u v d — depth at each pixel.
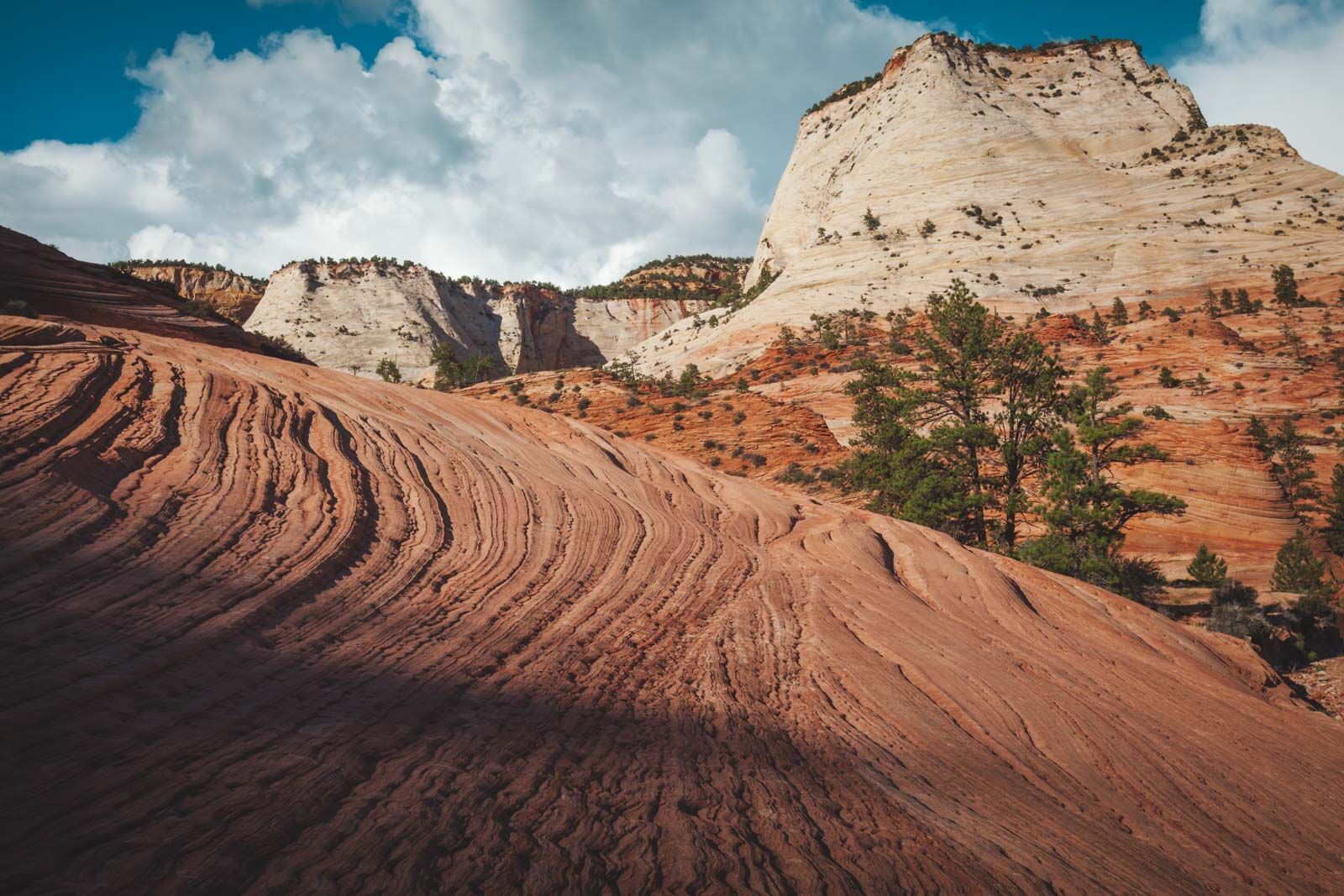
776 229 192.25
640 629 8.52
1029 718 8.80
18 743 3.44
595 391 66.25
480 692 5.81
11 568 5.14
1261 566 37.75
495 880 3.32
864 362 40.12
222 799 3.45
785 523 16.94
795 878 4.02
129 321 20.38
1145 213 141.12
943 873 4.58
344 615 6.46
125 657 4.60
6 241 20.45
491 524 10.23
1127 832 6.69
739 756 5.80
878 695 8.23
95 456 7.45
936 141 170.12
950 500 31.67
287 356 25.89
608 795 4.57
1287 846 7.69
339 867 3.13
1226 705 12.70
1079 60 192.25
